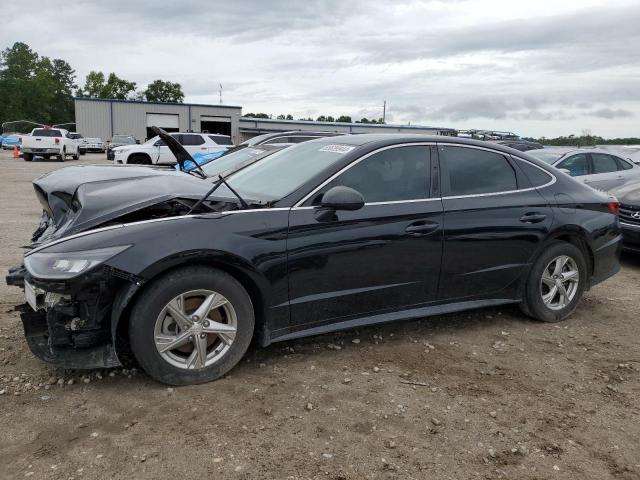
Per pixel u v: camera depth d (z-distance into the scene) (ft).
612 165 37.01
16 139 156.15
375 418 10.10
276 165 14.30
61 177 13.21
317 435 9.47
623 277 21.74
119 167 14.90
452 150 14.24
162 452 8.82
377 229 12.52
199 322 10.88
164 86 360.69
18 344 12.68
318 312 12.22
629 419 10.45
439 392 11.22
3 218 31.83
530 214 14.79
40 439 9.08
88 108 160.66
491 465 8.85
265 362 12.28
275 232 11.44
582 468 8.87
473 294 14.38
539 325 15.47
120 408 10.11
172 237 10.48
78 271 9.76
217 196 12.07
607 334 14.96
